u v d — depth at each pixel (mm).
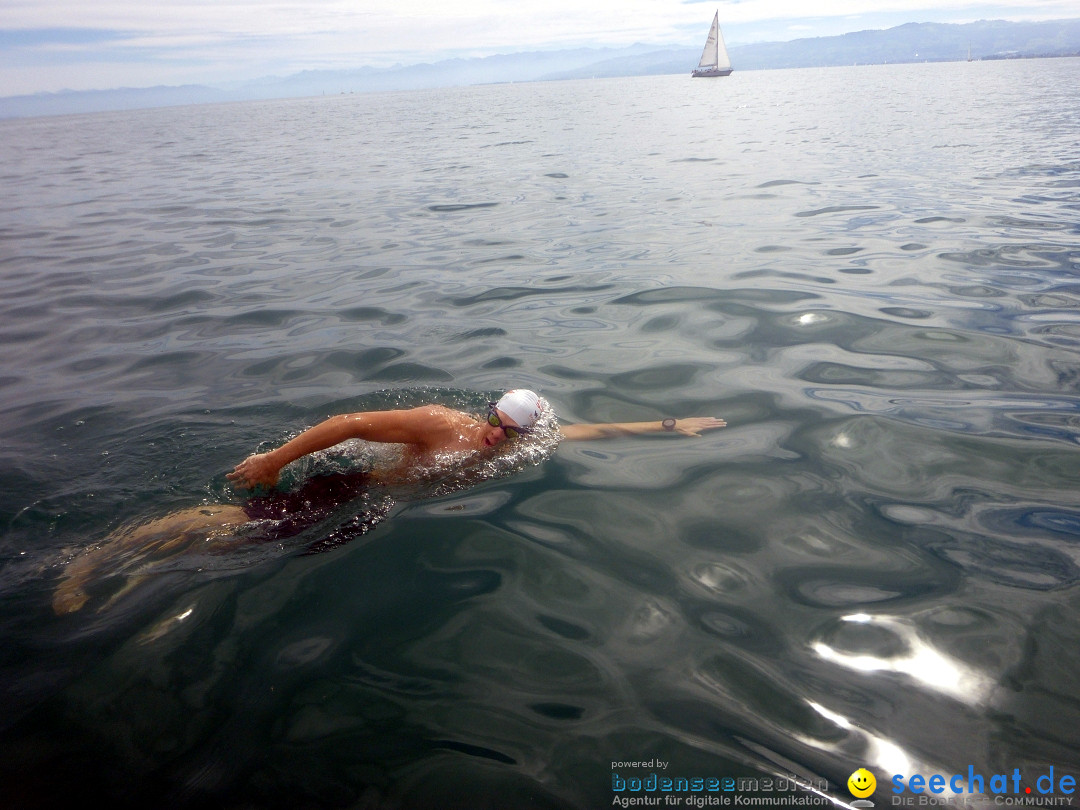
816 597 2652
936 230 8312
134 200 13344
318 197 12781
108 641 2512
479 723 2143
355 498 3389
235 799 1915
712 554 2930
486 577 2818
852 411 4117
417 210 11164
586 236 8906
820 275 6797
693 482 3488
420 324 5949
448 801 1897
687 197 11234
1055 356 4703
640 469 3641
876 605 2590
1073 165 12367
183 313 6543
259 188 14203
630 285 6773
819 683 2260
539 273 7352
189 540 3084
